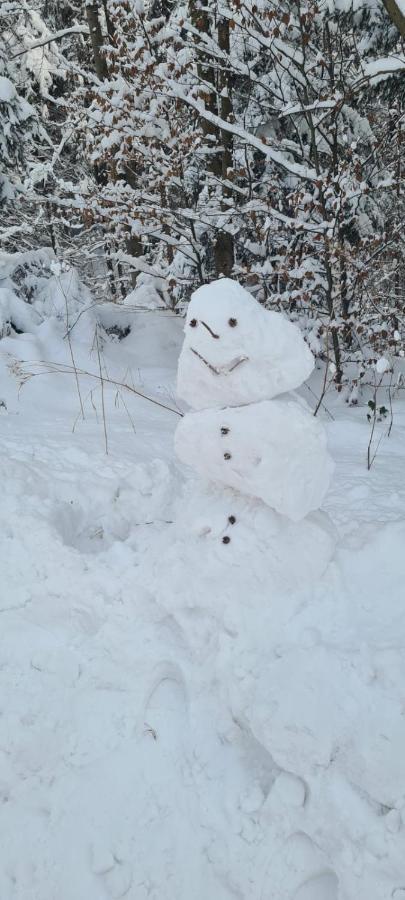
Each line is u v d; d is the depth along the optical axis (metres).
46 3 13.12
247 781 2.24
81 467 3.84
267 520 2.53
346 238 8.14
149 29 7.04
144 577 2.86
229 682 2.45
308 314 7.64
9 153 10.47
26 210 12.54
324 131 7.16
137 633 2.70
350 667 2.29
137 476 3.70
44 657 2.68
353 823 2.04
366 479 3.99
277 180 7.35
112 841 2.17
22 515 3.16
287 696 2.26
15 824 2.24
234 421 2.31
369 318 7.01
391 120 6.97
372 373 7.43
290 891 2.00
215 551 2.57
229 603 2.60
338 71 6.86
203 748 2.34
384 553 2.79
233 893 2.03
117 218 7.50
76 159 14.80
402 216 7.77
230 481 2.46
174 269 8.57
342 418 5.66
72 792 2.30
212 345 2.24
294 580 2.58
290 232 7.26
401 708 2.16
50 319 6.65
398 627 2.49
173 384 6.15
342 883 1.96
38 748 2.43
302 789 2.14
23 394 5.31
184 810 2.21
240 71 6.90
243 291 2.28
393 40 7.86
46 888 2.11
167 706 2.42
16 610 2.86
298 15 6.18
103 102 7.09
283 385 2.32
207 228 7.61
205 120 7.57
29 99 12.79
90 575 2.91
